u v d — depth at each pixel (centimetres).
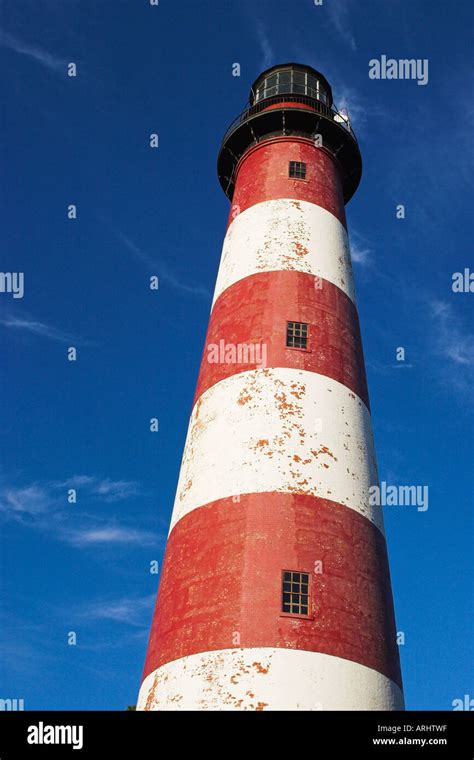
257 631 2302
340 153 3803
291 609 2361
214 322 3178
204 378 3055
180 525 2689
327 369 2912
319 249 3262
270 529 2484
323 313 3066
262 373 2848
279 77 4034
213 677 2262
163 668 2403
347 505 2627
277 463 2622
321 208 3425
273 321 2973
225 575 2436
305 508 2544
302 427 2720
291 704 2198
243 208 3481
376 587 2548
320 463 2659
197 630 2384
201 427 2873
